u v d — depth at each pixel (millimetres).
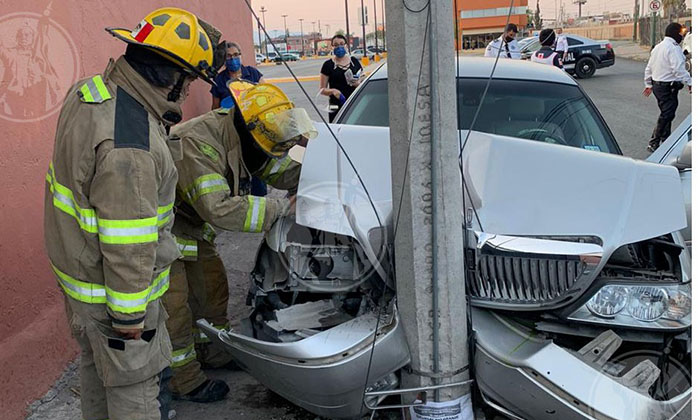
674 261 2682
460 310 2533
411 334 2549
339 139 3148
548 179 2748
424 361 2553
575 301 2514
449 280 2488
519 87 4215
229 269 5211
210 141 2922
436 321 2510
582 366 2406
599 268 2471
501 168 2797
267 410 3217
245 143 2977
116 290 2199
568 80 4395
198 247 3404
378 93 4320
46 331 3445
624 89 15180
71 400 3314
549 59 8852
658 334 2586
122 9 5105
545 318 2602
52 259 2367
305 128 2844
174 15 2309
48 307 3533
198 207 2891
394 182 2486
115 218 2143
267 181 3281
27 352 3246
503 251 2504
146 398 2436
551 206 2641
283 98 2920
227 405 3268
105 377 2361
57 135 2291
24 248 3354
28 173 3449
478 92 4184
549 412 2424
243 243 5902
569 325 2594
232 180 3055
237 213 2832
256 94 2895
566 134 3910
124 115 2215
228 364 3623
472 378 2611
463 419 2607
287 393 2617
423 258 2475
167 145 2434
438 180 2414
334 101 5578
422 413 2609
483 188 2736
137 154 2164
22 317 3285
